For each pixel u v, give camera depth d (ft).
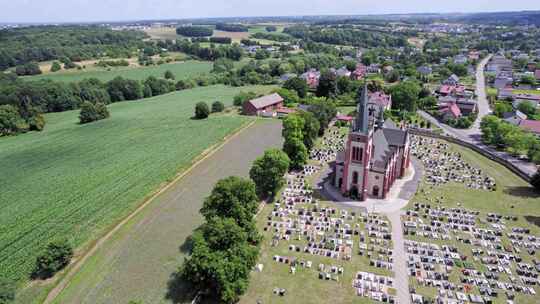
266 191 334.24
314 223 289.74
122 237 272.10
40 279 228.22
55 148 470.80
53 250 232.12
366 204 318.86
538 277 224.94
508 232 274.98
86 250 255.91
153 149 458.50
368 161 315.37
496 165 403.13
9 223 287.69
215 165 409.69
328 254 250.16
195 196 336.49
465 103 642.22
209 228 219.82
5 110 547.08
